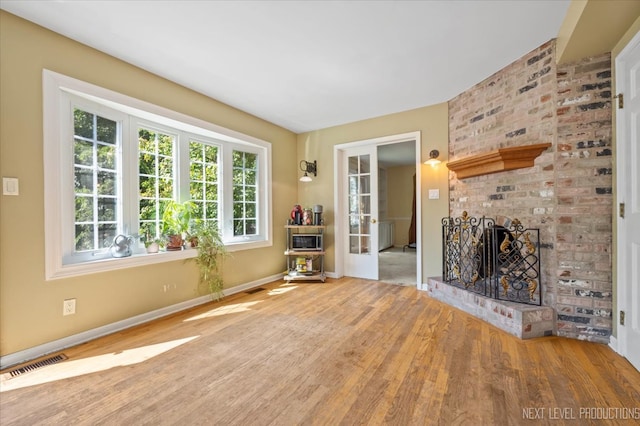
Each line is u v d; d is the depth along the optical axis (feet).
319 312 9.20
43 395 5.07
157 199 9.55
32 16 6.17
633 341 5.86
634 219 5.87
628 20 5.58
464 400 4.83
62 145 7.10
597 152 6.77
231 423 4.37
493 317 7.92
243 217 12.57
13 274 6.15
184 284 9.66
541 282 7.61
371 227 13.60
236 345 6.95
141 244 9.01
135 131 8.86
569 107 7.03
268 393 5.09
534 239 7.73
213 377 5.60
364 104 11.35
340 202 14.20
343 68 8.49
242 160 12.60
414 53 7.73
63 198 7.12
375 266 13.53
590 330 6.89
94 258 7.75
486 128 9.33
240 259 11.88
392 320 8.45
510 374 5.57
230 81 9.23
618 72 6.34
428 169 11.57
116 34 6.79
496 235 8.32
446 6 5.94
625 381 5.30
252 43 7.17
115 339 7.33
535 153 7.58
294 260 14.39
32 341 6.38
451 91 10.27
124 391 5.18
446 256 10.66
